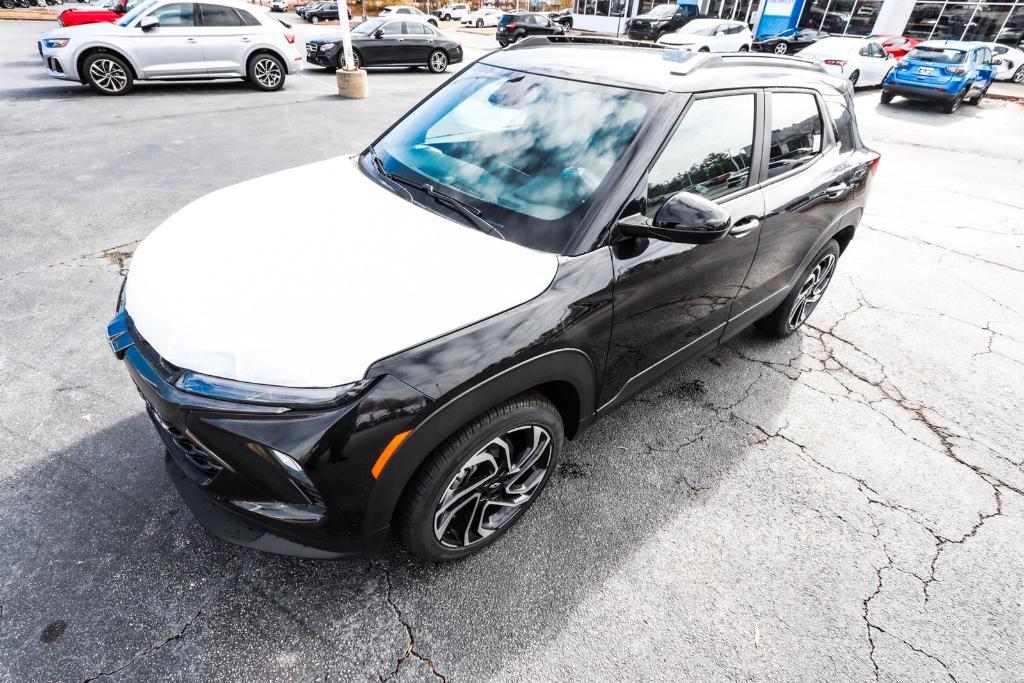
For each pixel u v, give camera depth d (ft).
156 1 30.37
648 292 6.97
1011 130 37.81
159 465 7.86
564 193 6.49
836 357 11.94
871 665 6.27
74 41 28.55
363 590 6.54
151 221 15.37
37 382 9.23
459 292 5.44
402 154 7.91
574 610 6.55
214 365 4.83
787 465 8.95
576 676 5.91
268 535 5.54
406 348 4.99
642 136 6.59
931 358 12.08
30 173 18.33
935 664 6.34
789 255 9.88
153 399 5.15
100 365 9.75
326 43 42.60
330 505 5.06
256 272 5.47
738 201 7.93
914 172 26.61
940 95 40.06
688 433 9.46
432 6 156.76
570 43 9.21
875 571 7.34
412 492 5.67
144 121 25.49
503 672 5.89
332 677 5.71
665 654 6.19
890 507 8.34
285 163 20.76
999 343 12.77
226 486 5.26
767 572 7.21
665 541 7.50
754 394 10.58
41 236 14.11
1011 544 7.89
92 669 5.57
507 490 6.81
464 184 6.97
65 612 6.03
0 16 80.43
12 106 26.86
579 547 7.31
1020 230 19.86
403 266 5.63
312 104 31.24
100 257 13.30
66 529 6.89
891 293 14.82
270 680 5.63
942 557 7.61
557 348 5.92
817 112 9.74
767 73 8.59
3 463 7.72
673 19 71.31
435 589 6.63
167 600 6.24
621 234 6.38
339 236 6.06
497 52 9.34
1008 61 63.10
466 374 5.18
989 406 10.70
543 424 6.53
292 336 4.88
